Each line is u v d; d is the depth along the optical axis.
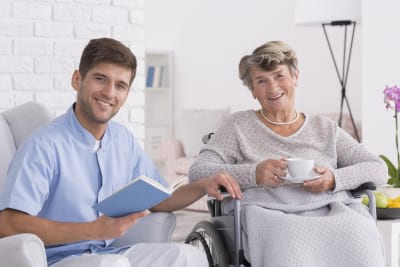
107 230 2.26
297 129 3.20
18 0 3.57
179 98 8.73
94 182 2.60
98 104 2.51
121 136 2.74
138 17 3.98
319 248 2.77
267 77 3.11
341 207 2.91
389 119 4.75
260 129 3.18
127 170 2.72
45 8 3.66
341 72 6.88
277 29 7.52
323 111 7.05
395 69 4.72
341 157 3.22
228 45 8.09
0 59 3.53
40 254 2.11
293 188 3.04
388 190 3.55
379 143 4.81
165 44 8.77
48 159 2.45
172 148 7.26
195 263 2.51
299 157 3.12
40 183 2.40
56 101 3.71
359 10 5.30
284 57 3.10
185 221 6.21
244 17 7.88
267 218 2.84
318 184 2.96
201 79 8.45
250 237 2.86
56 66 3.70
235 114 3.26
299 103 7.31
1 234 2.29
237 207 2.87
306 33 7.20
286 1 7.41
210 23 8.27
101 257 2.23
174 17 8.65
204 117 7.25
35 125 2.88
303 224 2.79
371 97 4.84
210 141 3.23
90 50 2.50
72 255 2.49
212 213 3.20
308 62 7.19
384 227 3.26
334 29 6.91
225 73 8.15
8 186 2.35
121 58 2.50
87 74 2.51
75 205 2.52
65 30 3.72
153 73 8.81
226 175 2.86
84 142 2.58
